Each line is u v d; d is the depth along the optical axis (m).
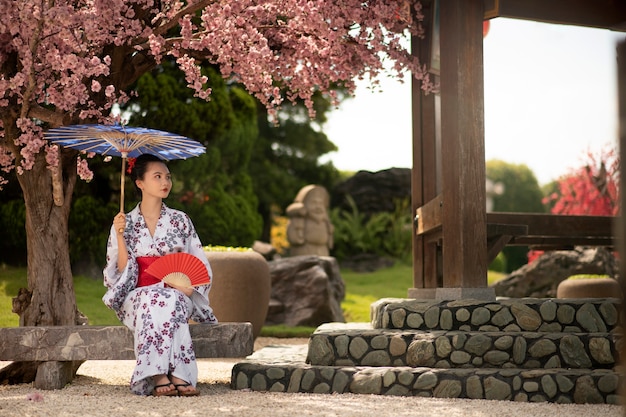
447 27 5.89
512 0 5.84
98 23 5.12
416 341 5.18
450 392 4.90
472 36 5.81
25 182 5.79
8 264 11.30
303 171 22.58
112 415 4.08
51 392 4.97
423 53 7.45
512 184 24.17
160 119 11.94
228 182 14.35
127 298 5.00
